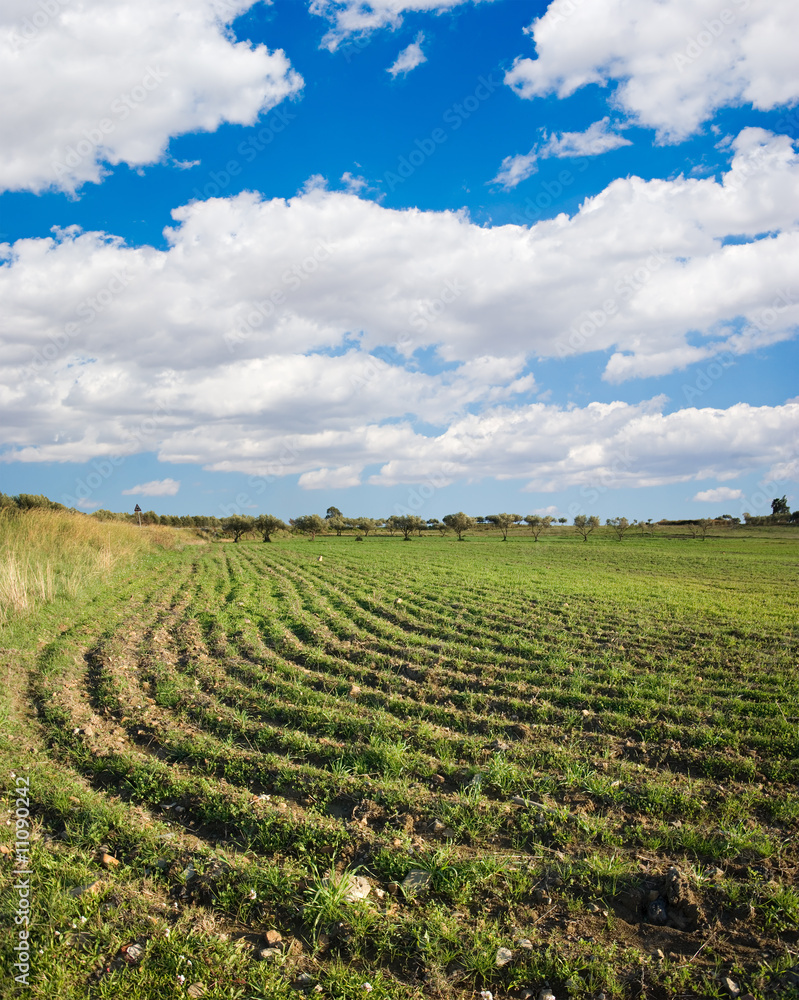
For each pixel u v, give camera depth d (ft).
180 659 40.81
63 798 20.62
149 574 90.33
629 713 31.32
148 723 28.53
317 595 69.82
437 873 17.16
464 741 26.84
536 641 46.14
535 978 13.84
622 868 17.51
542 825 19.95
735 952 14.56
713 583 89.71
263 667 38.68
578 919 15.78
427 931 15.11
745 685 35.37
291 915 15.74
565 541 238.48
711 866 17.79
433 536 283.59
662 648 44.50
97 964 13.96
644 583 87.92
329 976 13.78
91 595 63.10
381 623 51.93
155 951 14.32
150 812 20.89
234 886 16.69
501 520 260.83
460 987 13.61
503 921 15.74
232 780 23.27
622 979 13.70
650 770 24.59
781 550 180.24
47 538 79.41
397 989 13.43
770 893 16.31
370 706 32.14
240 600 65.10
